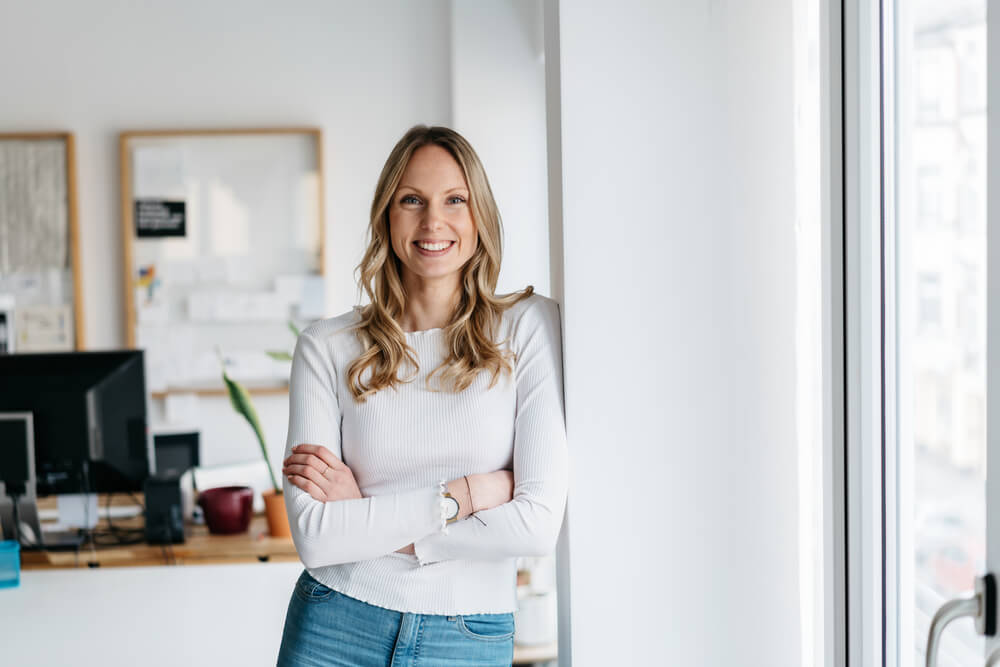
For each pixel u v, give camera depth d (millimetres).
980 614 1193
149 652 2541
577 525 1844
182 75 4398
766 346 1835
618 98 1799
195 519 3107
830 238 1630
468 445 1783
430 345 1836
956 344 1364
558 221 1876
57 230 4418
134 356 2984
